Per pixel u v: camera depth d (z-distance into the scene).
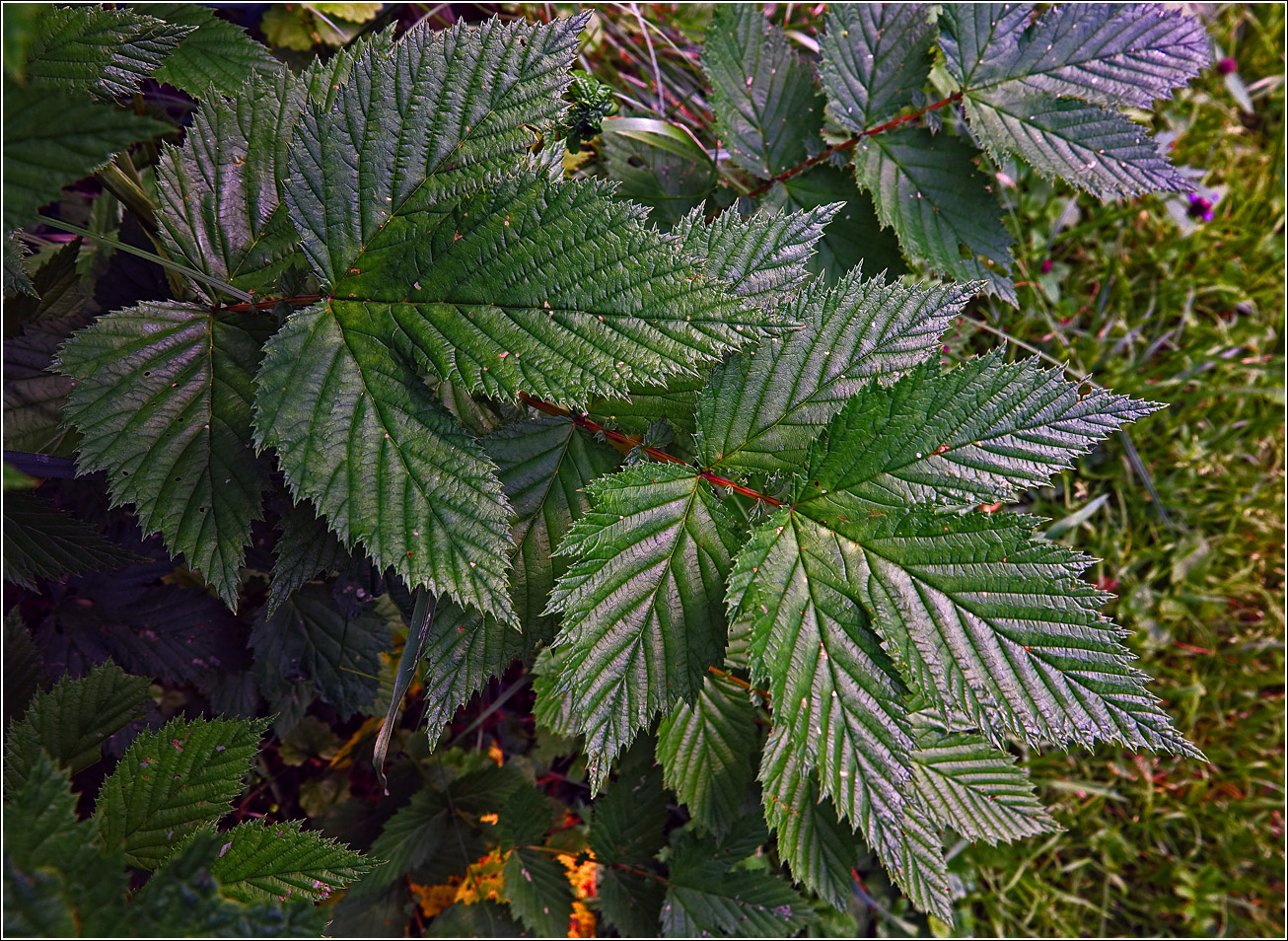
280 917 0.26
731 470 0.30
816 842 0.34
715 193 0.37
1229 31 0.62
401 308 0.29
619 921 0.37
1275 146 0.63
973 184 0.36
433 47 0.29
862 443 0.29
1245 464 0.59
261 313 0.30
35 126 0.26
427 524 0.28
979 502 0.29
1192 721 0.55
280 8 0.37
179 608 0.34
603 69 0.43
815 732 0.29
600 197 0.28
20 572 0.30
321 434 0.28
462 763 0.39
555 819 0.38
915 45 0.36
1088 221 0.58
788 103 0.36
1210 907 0.52
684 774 0.35
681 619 0.29
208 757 0.28
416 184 0.29
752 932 0.36
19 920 0.25
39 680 0.30
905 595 0.29
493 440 0.30
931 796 0.35
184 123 0.36
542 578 0.30
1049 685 0.29
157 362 0.29
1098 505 0.54
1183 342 0.59
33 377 0.31
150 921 0.26
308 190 0.29
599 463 0.31
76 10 0.28
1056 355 0.55
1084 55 0.35
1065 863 0.53
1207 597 0.56
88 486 0.32
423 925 0.39
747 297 0.30
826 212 0.30
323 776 0.39
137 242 0.33
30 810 0.26
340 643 0.35
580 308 0.28
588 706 0.29
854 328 0.30
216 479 0.29
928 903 0.33
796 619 0.29
